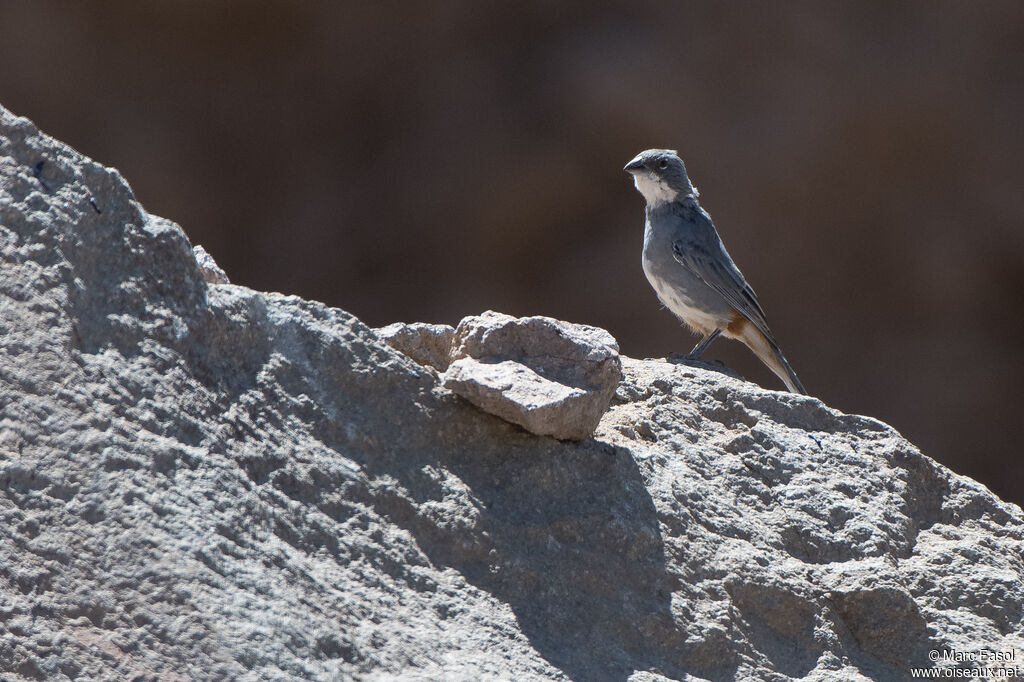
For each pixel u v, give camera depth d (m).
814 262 36.22
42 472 5.94
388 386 7.56
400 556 6.83
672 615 7.16
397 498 7.11
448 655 6.36
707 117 36.06
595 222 37.19
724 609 7.30
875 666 7.42
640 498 7.77
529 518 7.38
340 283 37.62
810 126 35.69
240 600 5.94
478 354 8.02
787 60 35.94
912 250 36.03
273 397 7.15
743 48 36.03
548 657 6.67
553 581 7.09
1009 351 36.00
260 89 37.78
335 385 7.43
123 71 36.75
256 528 6.38
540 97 37.19
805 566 7.85
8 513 5.76
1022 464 35.38
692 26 36.41
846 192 35.97
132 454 6.22
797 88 35.78
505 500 7.44
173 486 6.25
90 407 6.26
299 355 7.41
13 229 6.62
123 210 7.04
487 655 6.48
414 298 37.31
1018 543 8.80
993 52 35.66
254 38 37.28
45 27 35.72
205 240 37.50
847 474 8.90
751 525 8.05
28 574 5.62
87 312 6.64
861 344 36.16
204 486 6.35
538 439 7.77
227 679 5.63
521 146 37.12
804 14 35.78
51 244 6.66
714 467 8.60
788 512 8.35
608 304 36.47
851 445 9.32
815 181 35.91
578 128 36.66
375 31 37.75
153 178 36.81
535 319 8.11
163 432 6.45
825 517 8.38
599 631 6.96
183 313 7.01
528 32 37.88
